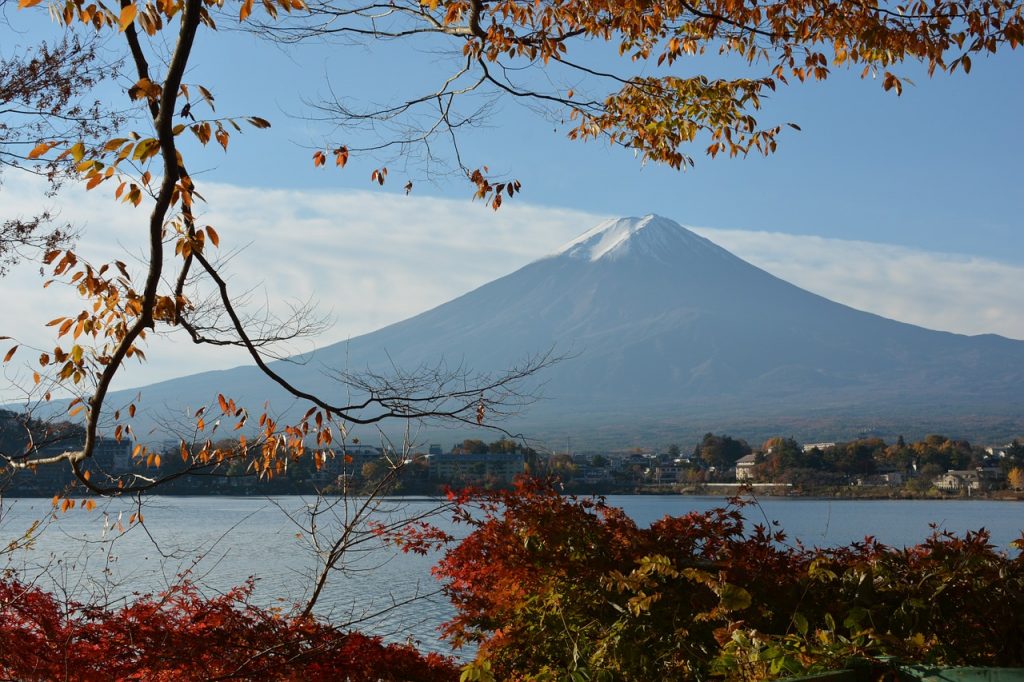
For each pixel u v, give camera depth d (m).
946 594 4.68
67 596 4.99
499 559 5.88
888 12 6.64
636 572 4.34
